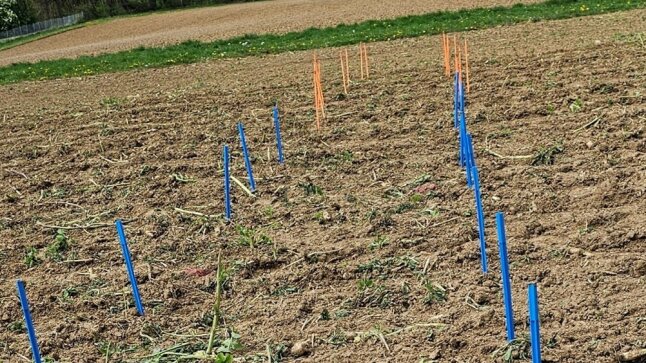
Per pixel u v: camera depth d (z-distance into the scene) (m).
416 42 17.20
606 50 11.51
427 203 6.14
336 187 6.76
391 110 9.16
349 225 5.87
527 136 7.55
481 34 17.03
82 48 31.48
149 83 15.23
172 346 4.38
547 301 4.45
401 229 5.67
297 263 5.29
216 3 58.78
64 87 16.27
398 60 13.98
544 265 4.89
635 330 4.07
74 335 4.57
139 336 4.56
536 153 7.00
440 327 4.29
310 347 4.25
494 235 5.38
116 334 4.59
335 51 17.41
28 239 6.29
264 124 9.22
